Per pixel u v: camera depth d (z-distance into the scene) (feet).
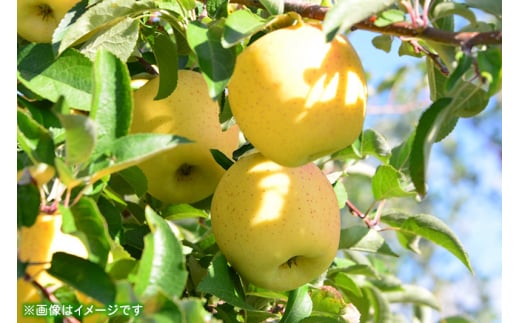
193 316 2.00
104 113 2.15
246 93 2.30
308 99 2.25
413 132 3.09
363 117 2.34
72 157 2.04
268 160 2.47
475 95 2.39
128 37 2.52
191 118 2.58
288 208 2.41
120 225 2.38
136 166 2.41
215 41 2.24
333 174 2.91
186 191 2.68
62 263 2.04
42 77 2.39
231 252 2.45
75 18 2.43
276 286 2.48
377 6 2.15
